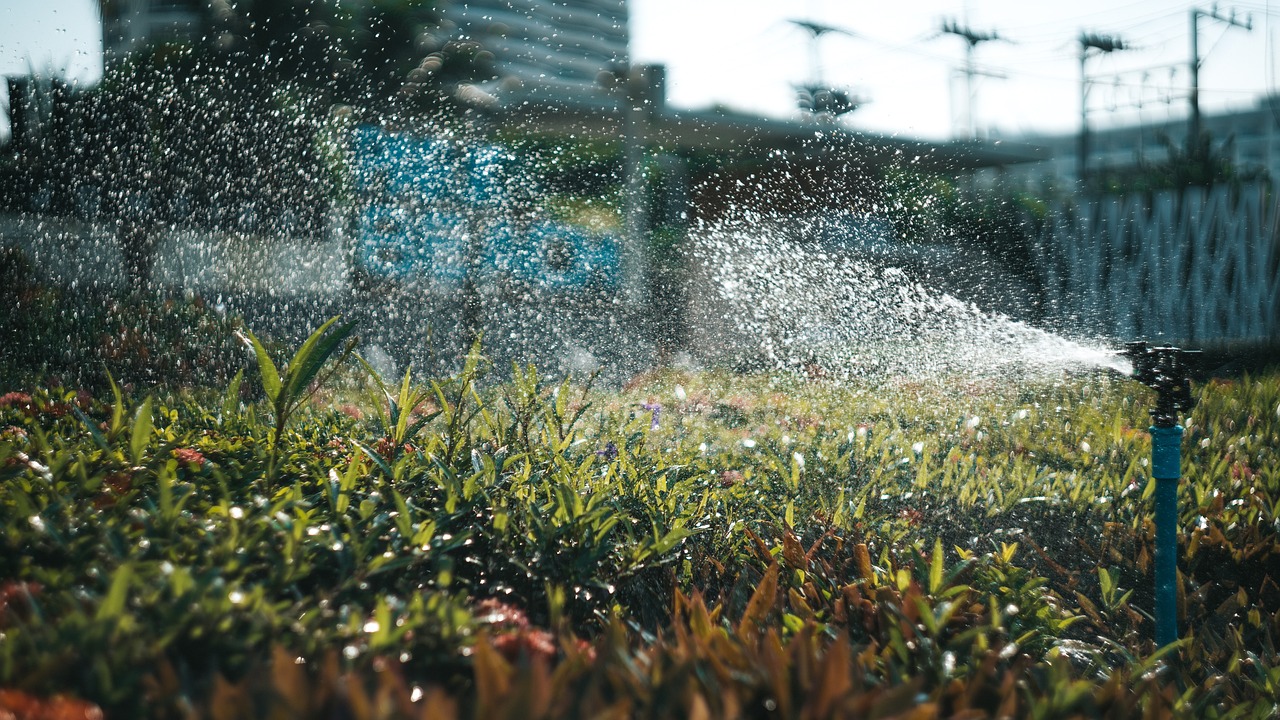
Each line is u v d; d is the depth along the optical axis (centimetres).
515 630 167
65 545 174
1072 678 218
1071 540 343
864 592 239
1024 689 173
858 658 177
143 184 1003
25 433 267
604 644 167
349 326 245
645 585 250
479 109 1280
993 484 362
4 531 174
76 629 132
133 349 675
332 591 178
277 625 150
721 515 305
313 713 118
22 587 156
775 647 176
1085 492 361
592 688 125
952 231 1284
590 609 224
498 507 234
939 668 180
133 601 146
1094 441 489
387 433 274
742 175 1423
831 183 1463
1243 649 260
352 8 1264
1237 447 454
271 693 119
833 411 600
